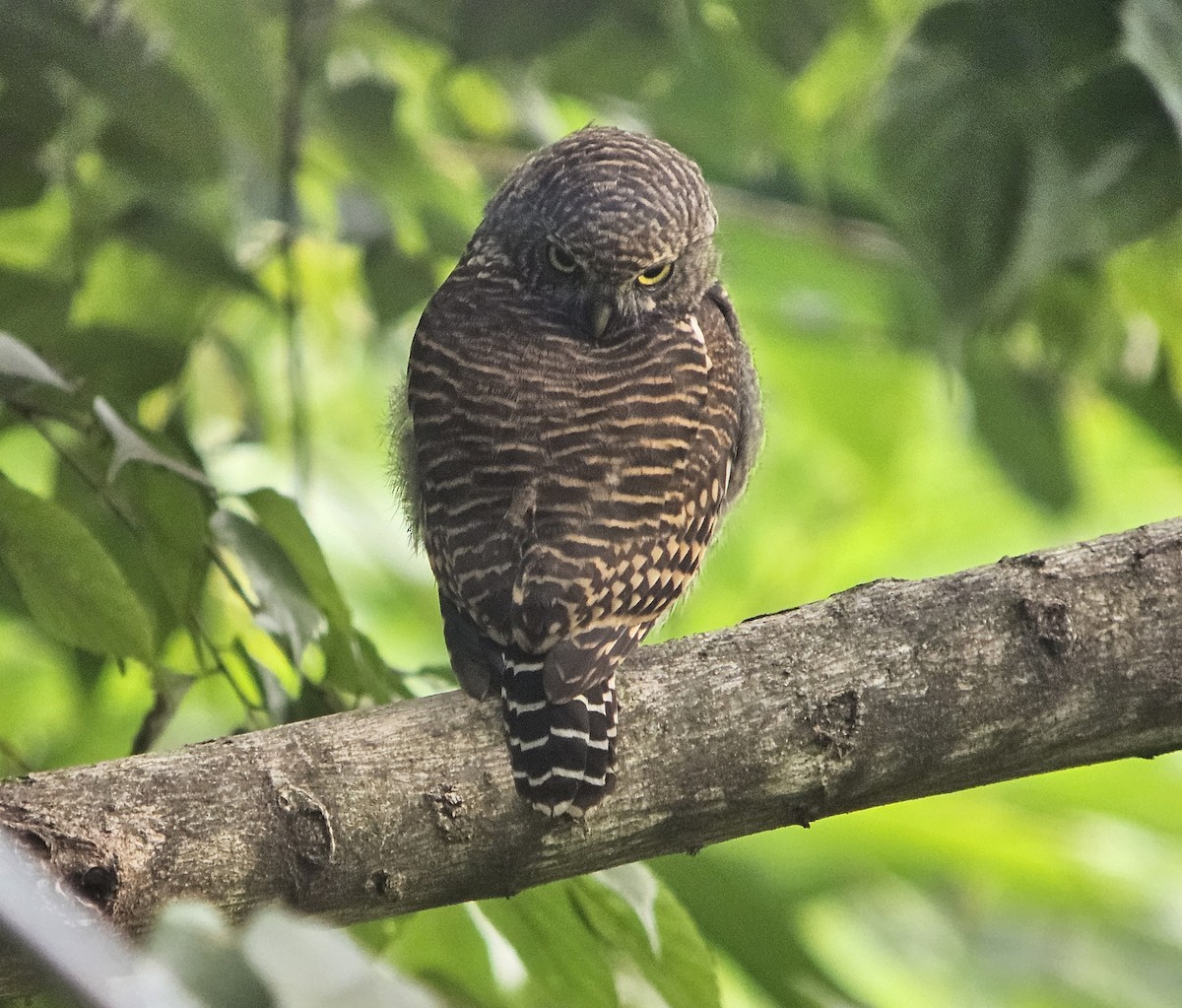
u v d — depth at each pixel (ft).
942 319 31.22
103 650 25.00
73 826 20.40
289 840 21.26
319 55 33.65
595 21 32.55
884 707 23.34
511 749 22.61
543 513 26.14
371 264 36.60
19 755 27.48
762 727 23.21
